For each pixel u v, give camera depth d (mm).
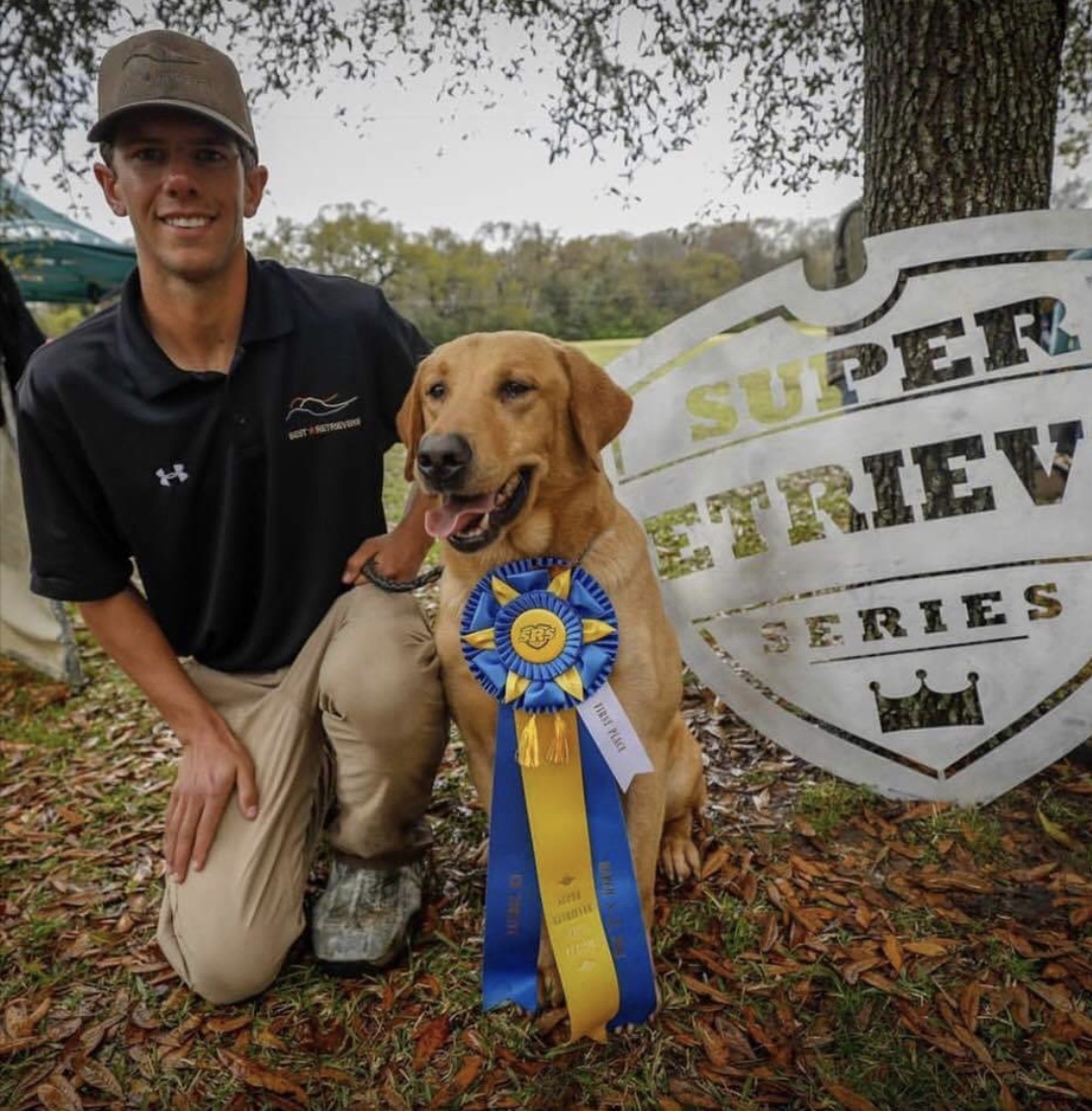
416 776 1863
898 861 2043
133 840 2408
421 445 1655
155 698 1932
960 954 1738
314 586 1993
